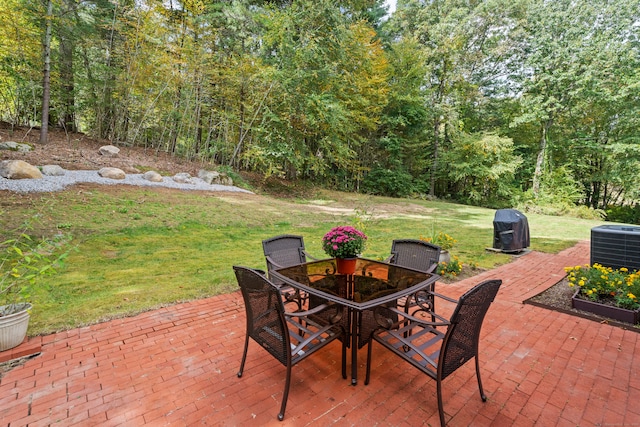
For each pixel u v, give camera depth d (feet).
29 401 5.99
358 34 45.27
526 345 8.48
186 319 9.72
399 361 7.70
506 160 57.62
